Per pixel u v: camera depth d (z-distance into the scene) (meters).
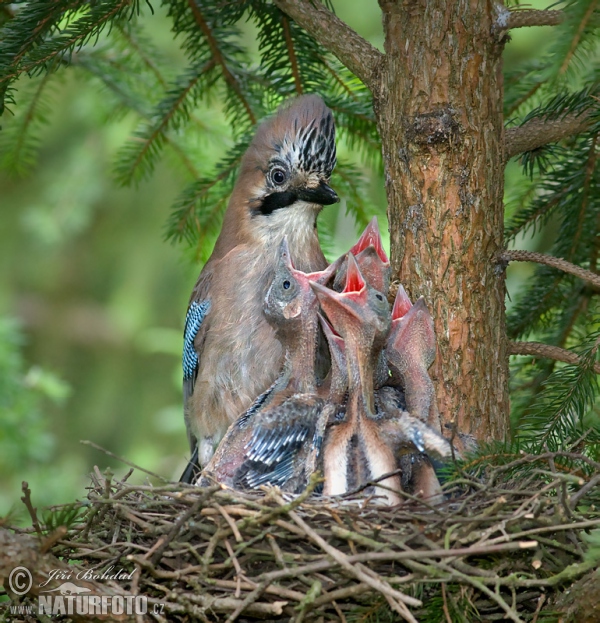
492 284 8.48
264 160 10.42
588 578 6.87
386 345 8.63
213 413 10.47
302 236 10.51
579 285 10.09
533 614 7.25
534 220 10.09
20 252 16.55
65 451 16.53
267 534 7.21
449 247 8.38
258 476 8.52
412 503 7.59
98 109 13.21
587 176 9.53
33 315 16.98
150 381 16.91
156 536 7.61
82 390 16.89
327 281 9.30
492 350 8.47
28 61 8.61
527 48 13.88
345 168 11.25
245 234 10.57
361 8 14.41
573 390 8.39
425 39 8.35
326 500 7.65
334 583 7.14
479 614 7.45
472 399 8.39
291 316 9.15
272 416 8.52
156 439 16.62
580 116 8.91
